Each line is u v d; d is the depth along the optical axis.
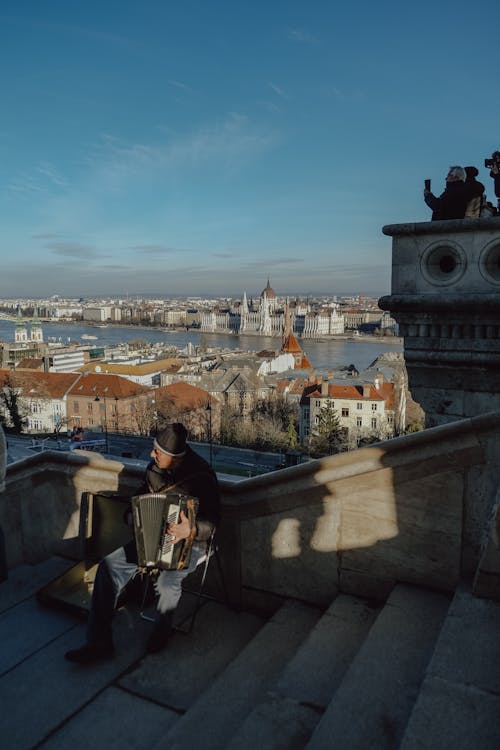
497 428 3.83
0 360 155.88
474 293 6.56
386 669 3.33
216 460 65.56
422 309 6.89
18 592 5.34
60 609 4.97
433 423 7.27
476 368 6.86
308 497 4.57
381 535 4.34
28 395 96.06
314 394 83.31
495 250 6.47
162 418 87.88
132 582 4.64
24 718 3.70
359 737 2.84
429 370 7.19
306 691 3.43
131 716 3.70
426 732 2.55
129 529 5.12
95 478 5.50
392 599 4.09
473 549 4.01
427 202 7.49
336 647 3.85
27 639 4.59
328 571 4.59
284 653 4.09
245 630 4.63
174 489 4.22
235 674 3.87
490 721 2.60
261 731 3.14
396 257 7.00
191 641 4.48
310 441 73.88
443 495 4.07
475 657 3.01
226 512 4.92
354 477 4.37
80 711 3.76
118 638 4.53
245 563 4.91
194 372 119.19
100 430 94.31
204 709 3.54
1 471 4.59
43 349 180.12
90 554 5.31
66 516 5.80
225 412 84.94
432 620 3.82
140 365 139.50
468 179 7.07
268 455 69.12
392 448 4.19
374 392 81.38
